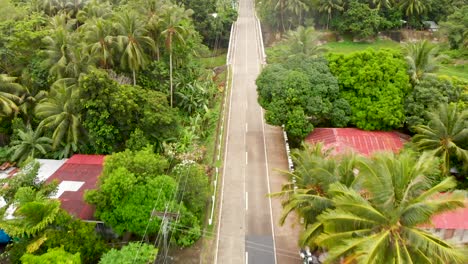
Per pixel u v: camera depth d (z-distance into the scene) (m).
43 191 26.06
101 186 25.81
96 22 40.78
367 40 77.19
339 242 18.53
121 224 25.12
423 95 36.56
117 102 34.25
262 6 79.50
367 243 16.94
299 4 73.62
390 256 17.47
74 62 40.28
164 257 24.83
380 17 75.12
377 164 19.22
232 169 36.34
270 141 40.94
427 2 77.38
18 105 41.09
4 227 22.59
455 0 78.44
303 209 23.00
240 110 47.22
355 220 18.39
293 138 40.38
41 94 41.50
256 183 34.38
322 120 40.44
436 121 32.44
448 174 31.56
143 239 25.62
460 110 35.03
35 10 56.12
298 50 47.38
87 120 35.41
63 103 37.28
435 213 17.81
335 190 19.11
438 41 76.12
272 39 78.88
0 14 49.19
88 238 23.52
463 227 26.03
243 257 26.70
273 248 27.41
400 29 78.88
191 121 42.47
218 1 75.25
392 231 18.02
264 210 31.11
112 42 40.44
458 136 31.31
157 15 44.72
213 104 48.84
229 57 62.66
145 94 37.06
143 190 25.45
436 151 31.61
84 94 35.06
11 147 38.69
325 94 38.22
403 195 18.38
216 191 33.31
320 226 20.95
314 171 22.47
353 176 22.44
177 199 27.47
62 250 21.47
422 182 18.91
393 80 37.84
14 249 23.31
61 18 48.06
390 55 39.25
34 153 37.38
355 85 38.66
